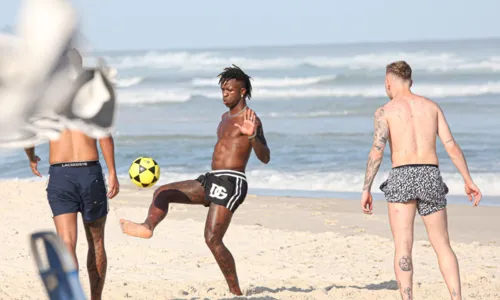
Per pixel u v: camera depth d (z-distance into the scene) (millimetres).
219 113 96000
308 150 61812
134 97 110000
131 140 70125
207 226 17609
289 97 108000
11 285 19516
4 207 35406
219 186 17531
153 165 18828
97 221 15336
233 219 34812
